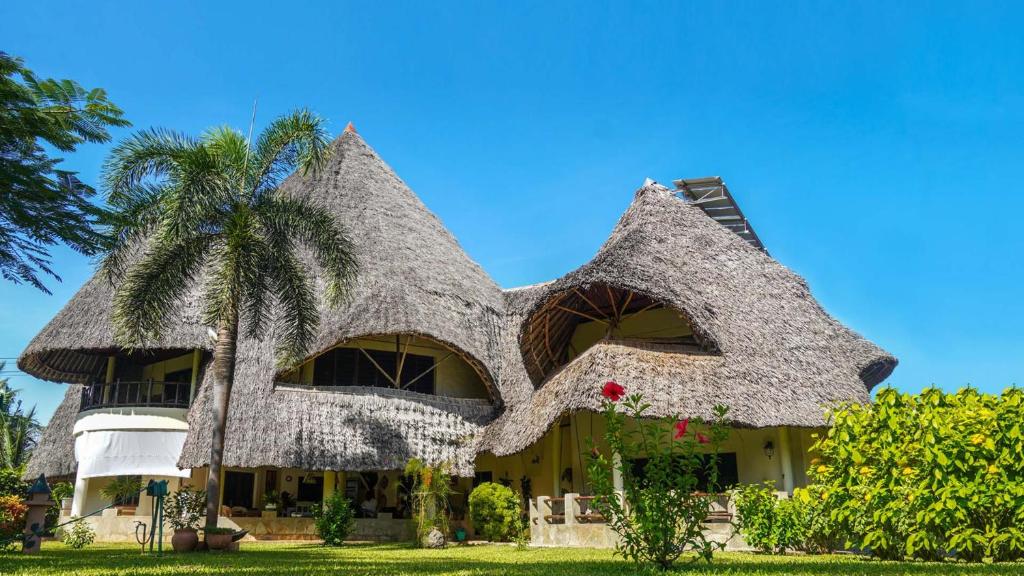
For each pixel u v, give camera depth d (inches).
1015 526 337.4
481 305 1045.2
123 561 445.4
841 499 407.8
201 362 899.4
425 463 844.0
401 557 522.3
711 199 1197.7
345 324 864.9
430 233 1122.0
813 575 293.4
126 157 633.0
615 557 460.8
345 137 1182.3
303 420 816.9
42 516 553.6
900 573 295.0
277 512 860.6
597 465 319.0
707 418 695.1
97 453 871.7
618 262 794.8
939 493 349.7
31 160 449.1
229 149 686.5
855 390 861.2
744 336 812.0
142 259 711.1
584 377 733.9
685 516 319.6
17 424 1756.9
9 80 424.8
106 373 987.9
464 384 1019.3
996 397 360.8
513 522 794.8
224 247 676.7
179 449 880.3
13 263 465.4
